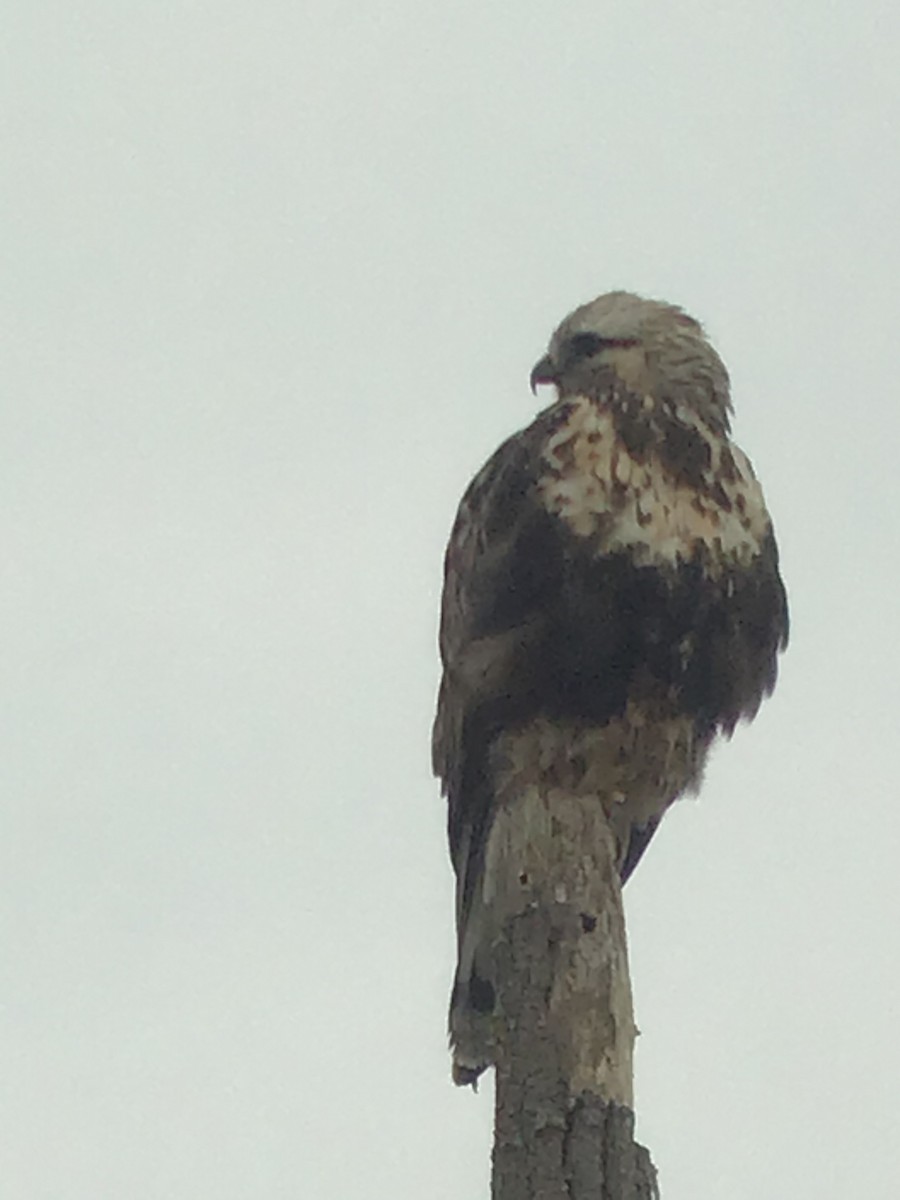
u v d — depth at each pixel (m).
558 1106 7.40
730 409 10.25
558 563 9.62
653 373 10.09
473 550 9.94
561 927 7.76
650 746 9.82
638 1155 7.32
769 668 10.16
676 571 9.63
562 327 10.45
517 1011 7.61
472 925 8.62
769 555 10.03
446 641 10.12
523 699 9.66
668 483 9.73
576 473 9.70
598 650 9.58
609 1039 7.57
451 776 9.94
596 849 7.99
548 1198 7.20
